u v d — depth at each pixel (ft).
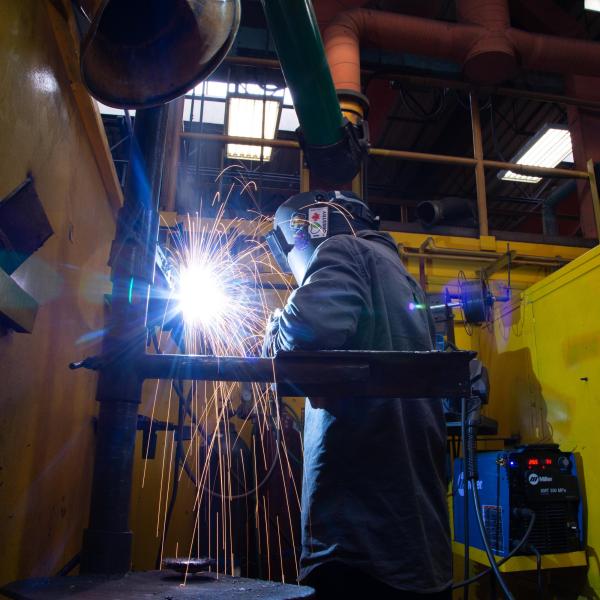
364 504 3.51
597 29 18.54
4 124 2.69
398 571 3.32
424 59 13.83
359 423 3.62
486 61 12.71
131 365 2.95
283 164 23.02
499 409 10.46
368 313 3.83
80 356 4.48
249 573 7.20
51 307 3.60
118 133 14.85
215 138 10.89
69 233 3.97
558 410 8.80
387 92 16.51
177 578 2.70
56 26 3.43
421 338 4.06
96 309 4.96
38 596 2.17
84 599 2.12
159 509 7.90
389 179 25.43
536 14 14.88
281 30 6.61
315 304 3.48
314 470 3.71
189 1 3.25
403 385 2.89
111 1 3.16
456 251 10.41
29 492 3.39
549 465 7.89
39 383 3.44
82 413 4.69
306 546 3.64
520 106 20.80
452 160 11.77
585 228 14.25
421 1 13.70
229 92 13.93
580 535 7.88
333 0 12.26
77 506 4.70
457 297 9.32
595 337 8.09
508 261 10.37
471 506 8.52
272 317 4.40
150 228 3.25
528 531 7.26
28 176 3.09
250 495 7.52
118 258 3.15
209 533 6.77
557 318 9.00
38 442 3.51
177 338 6.51
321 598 3.43
